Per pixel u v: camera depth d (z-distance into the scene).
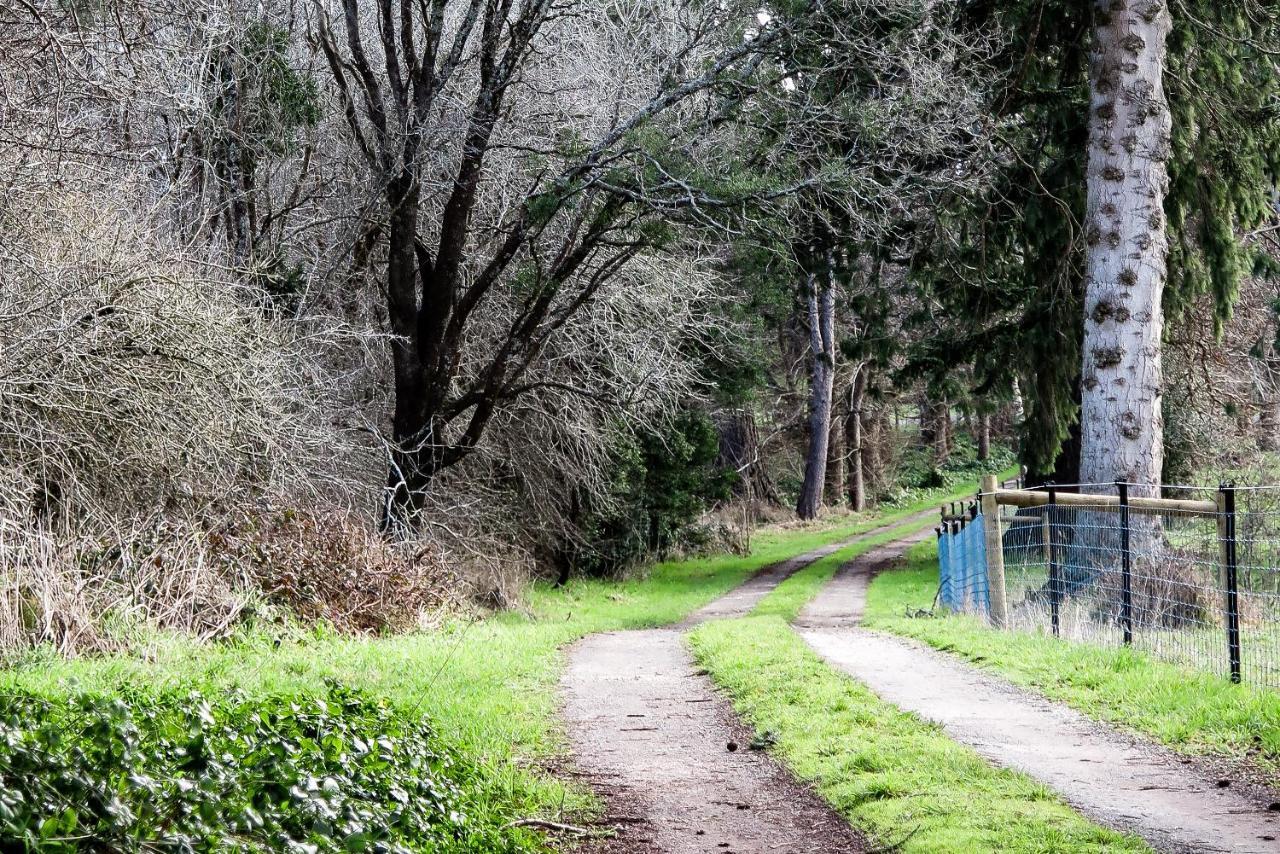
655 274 25.50
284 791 4.88
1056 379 24.16
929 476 64.06
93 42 14.40
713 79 20.66
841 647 14.17
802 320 51.53
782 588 29.77
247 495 16.14
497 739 8.77
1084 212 22.72
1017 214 22.66
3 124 13.57
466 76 23.44
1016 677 11.18
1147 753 8.17
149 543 13.86
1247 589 11.45
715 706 10.63
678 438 34.12
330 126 23.58
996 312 25.31
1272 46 21.22
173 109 18.41
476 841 5.90
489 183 24.00
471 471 26.62
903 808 6.78
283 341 18.19
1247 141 21.69
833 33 20.75
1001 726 9.10
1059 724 9.17
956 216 23.55
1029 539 15.77
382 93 23.64
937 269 24.45
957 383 26.88
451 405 22.55
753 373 33.81
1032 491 15.48
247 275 17.88
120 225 14.14
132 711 5.80
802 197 21.11
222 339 14.83
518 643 15.34
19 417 13.46
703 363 31.31
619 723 9.85
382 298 24.55
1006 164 22.52
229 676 10.59
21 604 11.38
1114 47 18.55
